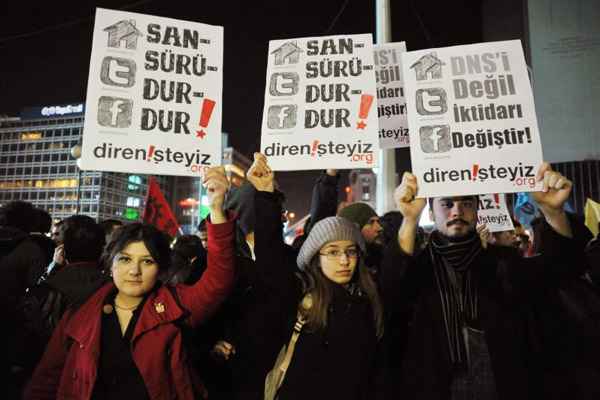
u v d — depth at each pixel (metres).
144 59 3.15
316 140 3.27
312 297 2.53
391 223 4.50
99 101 3.03
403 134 4.95
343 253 2.60
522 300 2.71
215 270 2.49
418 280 2.68
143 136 3.05
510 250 3.11
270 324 2.61
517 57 3.00
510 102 2.94
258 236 2.67
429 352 2.53
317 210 4.02
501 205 5.12
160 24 3.22
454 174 2.87
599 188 23.25
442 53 3.05
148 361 2.27
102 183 91.81
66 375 2.30
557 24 25.28
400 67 5.04
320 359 2.42
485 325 2.54
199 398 2.51
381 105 5.02
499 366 2.44
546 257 2.68
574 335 2.79
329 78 3.36
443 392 2.44
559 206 2.66
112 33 3.12
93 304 2.42
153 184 6.10
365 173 68.56
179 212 101.94
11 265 3.37
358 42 3.39
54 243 4.29
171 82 3.17
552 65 25.08
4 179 102.62
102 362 2.28
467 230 2.70
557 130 24.56
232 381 2.89
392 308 2.63
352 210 4.05
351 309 2.54
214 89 3.24
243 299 2.91
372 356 2.50
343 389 2.37
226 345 2.88
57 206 96.69
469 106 2.96
